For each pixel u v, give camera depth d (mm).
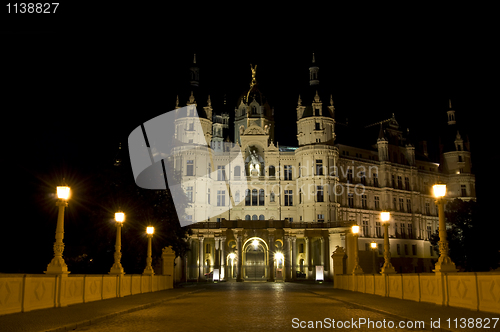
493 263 74312
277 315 20000
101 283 27016
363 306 22891
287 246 76562
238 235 75188
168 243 53844
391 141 103625
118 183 50156
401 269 96250
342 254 46844
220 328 15797
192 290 41500
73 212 48531
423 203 104938
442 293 21438
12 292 18094
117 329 15547
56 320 16406
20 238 43812
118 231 30250
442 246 22141
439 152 114375
